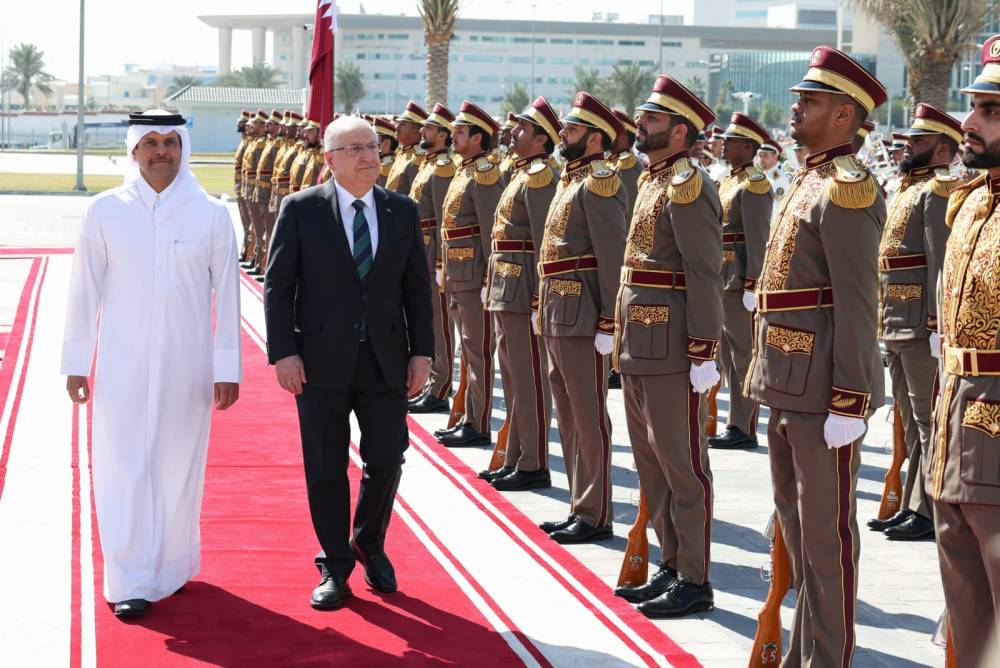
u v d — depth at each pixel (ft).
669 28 353.10
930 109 20.47
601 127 19.95
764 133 27.89
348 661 14.90
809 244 13.97
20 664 14.71
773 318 14.35
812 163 14.25
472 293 26.63
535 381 23.52
